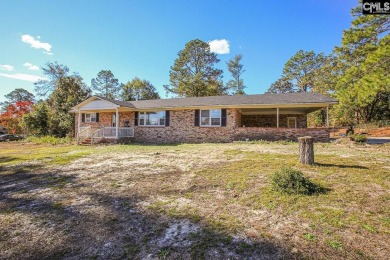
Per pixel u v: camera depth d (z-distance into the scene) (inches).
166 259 96.0
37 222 141.5
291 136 553.9
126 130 677.9
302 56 1466.5
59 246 112.1
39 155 438.9
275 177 178.2
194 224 127.6
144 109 688.4
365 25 452.1
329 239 104.0
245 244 103.9
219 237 111.7
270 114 748.6
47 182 237.0
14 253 107.3
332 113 1135.6
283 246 100.3
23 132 1280.8
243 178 212.1
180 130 665.0
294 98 581.9
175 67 1417.3
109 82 1836.9
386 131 792.3
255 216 133.5
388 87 366.3
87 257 101.3
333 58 1176.2
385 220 119.3
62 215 150.9
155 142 672.4
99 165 313.3
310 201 148.3
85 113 812.0
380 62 366.6
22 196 194.9
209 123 637.9
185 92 1386.6
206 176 227.6
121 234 121.3
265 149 406.6
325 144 457.1
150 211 150.1
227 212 141.3
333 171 216.2
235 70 1627.7
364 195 154.3
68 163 338.0
